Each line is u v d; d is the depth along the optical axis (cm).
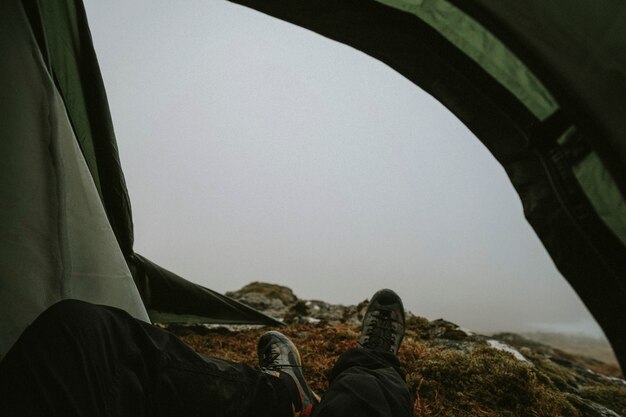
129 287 122
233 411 90
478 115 108
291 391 108
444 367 218
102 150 156
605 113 83
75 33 138
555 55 89
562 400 207
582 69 85
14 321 86
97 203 115
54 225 94
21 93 91
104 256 116
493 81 104
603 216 87
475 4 99
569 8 82
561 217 94
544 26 88
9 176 87
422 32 109
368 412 91
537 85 97
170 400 81
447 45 108
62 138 104
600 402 241
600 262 88
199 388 87
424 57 111
